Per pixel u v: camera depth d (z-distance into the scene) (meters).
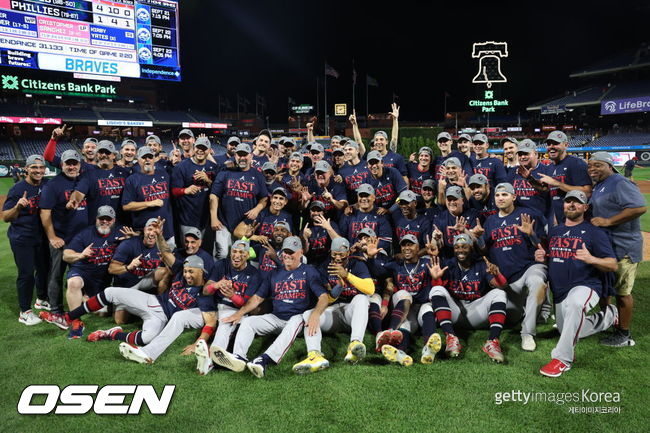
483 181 6.18
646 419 3.67
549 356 4.86
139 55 38.59
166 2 39.47
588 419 3.68
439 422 3.67
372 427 3.62
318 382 4.40
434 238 5.81
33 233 6.14
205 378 4.54
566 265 4.94
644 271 8.01
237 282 5.48
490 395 4.07
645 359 4.72
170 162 8.55
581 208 4.93
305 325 5.09
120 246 5.95
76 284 5.78
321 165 6.92
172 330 5.11
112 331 5.45
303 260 6.11
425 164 7.77
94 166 6.90
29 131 44.34
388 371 4.61
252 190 7.08
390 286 5.74
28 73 37.31
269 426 3.66
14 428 3.73
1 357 5.04
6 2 32.69
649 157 41.81
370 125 67.00
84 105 49.06
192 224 7.31
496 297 5.22
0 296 7.32
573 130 64.62
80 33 35.84
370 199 6.40
